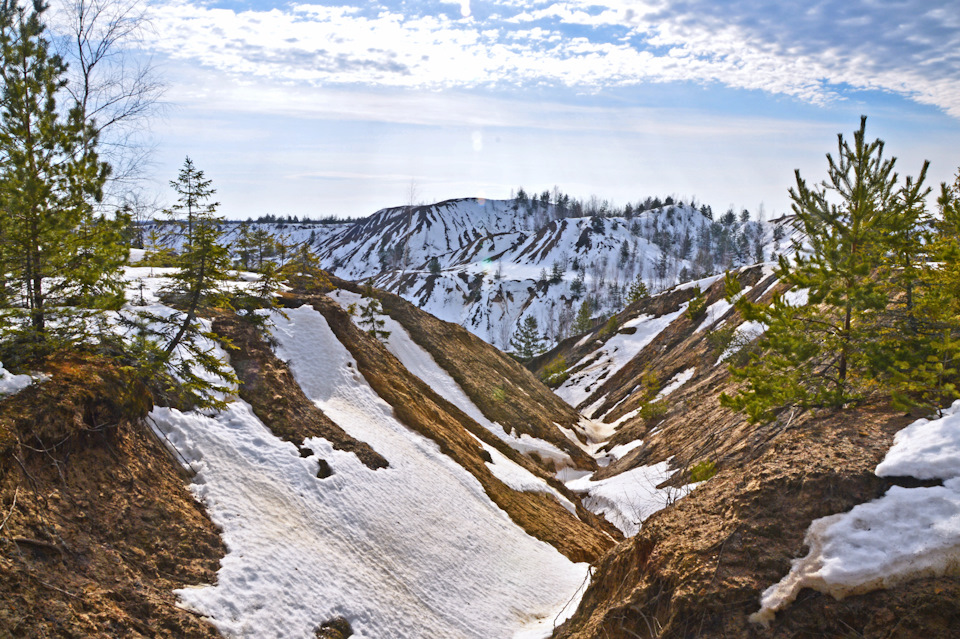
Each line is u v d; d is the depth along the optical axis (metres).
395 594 15.92
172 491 14.49
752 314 15.99
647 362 61.06
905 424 12.05
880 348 13.88
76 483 12.12
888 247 14.47
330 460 19.70
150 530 12.79
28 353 13.52
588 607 13.77
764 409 15.95
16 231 13.09
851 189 14.71
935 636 7.74
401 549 18.00
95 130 14.98
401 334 45.69
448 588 17.59
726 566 10.07
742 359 36.44
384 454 22.36
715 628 9.33
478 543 20.69
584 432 48.78
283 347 26.69
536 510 26.48
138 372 15.30
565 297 156.75
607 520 29.23
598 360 72.50
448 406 35.69
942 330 13.94
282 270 29.48
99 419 13.59
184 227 17.48
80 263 14.41
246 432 18.70
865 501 9.93
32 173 13.36
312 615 13.44
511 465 31.52
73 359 14.48
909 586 8.39
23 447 11.25
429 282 168.25
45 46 13.88
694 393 38.94
